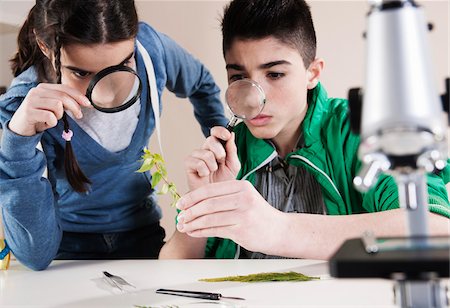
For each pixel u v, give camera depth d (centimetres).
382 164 44
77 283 114
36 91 129
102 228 175
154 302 92
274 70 146
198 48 314
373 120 42
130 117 165
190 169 140
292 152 161
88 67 131
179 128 320
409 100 41
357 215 129
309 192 160
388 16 42
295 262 125
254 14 145
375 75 42
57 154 162
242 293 96
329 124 160
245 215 116
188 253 157
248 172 163
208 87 209
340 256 43
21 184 133
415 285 42
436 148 42
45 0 134
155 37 181
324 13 284
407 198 48
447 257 40
